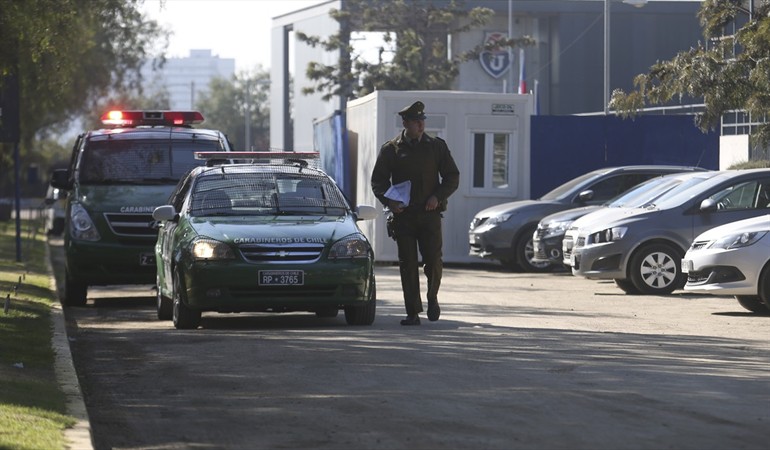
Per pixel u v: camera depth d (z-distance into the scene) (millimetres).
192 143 45969
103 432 18781
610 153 68375
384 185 32938
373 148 67938
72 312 41188
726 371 23891
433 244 33312
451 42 182250
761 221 37969
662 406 20000
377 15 133875
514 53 189500
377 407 20156
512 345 28078
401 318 36312
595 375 23281
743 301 39438
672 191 47969
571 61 192000
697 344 28688
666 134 68688
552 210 60906
